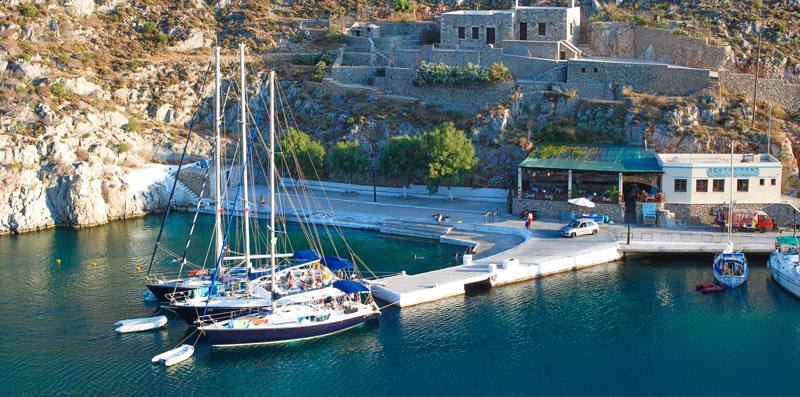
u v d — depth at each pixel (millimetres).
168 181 103875
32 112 103000
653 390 52000
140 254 81250
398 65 116938
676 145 94375
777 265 69562
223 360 56688
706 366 54969
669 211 83750
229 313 61312
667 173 84062
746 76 99562
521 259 73375
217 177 68938
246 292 63812
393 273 72438
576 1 125000
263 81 121625
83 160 99562
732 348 57438
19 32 119188
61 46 120625
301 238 85938
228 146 113438
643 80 101062
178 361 56094
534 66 107000
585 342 58469
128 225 95188
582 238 79875
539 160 91062
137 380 53594
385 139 105938
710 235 79562
